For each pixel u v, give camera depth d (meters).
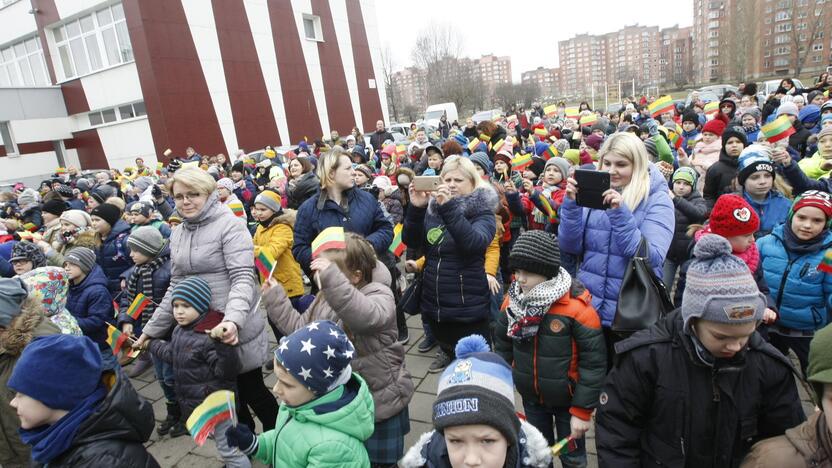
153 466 1.80
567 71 114.12
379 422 2.42
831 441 1.32
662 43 101.19
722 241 1.55
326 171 3.59
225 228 2.96
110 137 19.31
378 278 2.53
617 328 2.29
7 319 2.35
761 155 3.64
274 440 1.95
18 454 2.44
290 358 1.81
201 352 2.81
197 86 18.72
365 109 27.59
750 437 1.65
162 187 8.63
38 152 19.66
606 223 2.54
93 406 1.70
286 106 22.48
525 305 2.27
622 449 1.78
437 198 2.88
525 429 1.64
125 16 17.39
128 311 3.64
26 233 5.12
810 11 54.72
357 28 27.16
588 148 6.24
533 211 5.29
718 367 1.60
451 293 3.15
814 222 2.66
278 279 4.25
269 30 21.75
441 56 49.50
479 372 1.45
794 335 2.82
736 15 55.00
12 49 22.02
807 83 45.22
